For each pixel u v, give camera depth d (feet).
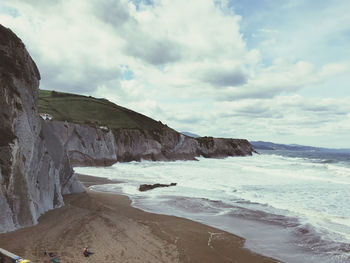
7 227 31.89
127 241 33.58
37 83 47.78
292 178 109.19
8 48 40.81
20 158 36.40
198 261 29.84
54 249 28.17
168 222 45.32
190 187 84.43
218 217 49.93
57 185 50.01
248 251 34.14
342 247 35.94
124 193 72.23
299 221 47.70
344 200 65.87
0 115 35.19
